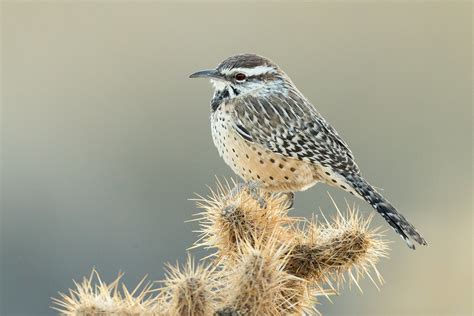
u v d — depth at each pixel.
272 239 6.32
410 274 15.32
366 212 13.60
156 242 14.91
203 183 16.09
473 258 15.57
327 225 7.05
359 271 6.77
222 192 7.34
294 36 18.53
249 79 8.87
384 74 18.34
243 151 8.66
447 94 18.11
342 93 18.08
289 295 6.39
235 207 6.71
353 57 18.31
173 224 15.34
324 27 18.62
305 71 18.41
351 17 18.59
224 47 18.50
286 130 8.55
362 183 8.38
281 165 8.56
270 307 5.95
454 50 18.59
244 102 8.73
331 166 8.48
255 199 7.17
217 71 8.94
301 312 6.55
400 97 17.98
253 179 8.76
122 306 5.86
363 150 17.27
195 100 17.61
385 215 8.16
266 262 5.97
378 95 18.05
